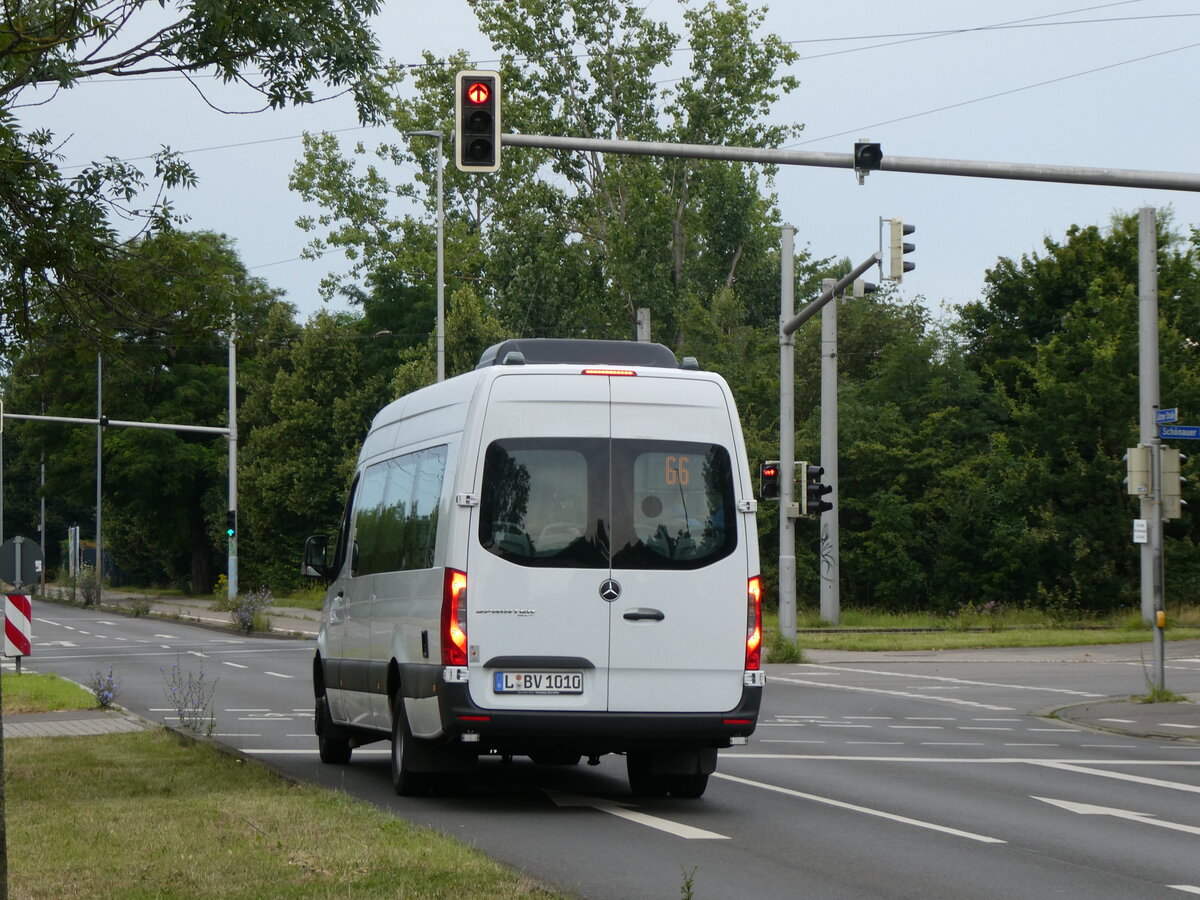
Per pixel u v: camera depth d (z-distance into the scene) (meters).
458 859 15.12
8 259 22.84
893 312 115.25
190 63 21.30
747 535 21.19
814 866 16.66
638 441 21.05
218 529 130.88
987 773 26.17
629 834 18.77
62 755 26.77
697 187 114.44
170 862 15.14
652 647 20.67
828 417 77.06
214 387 137.75
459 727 20.28
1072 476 87.44
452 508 20.72
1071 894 15.21
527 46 108.50
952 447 99.31
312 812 18.44
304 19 21.84
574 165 110.94
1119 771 26.70
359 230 127.38
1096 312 92.94
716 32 109.19
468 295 99.50
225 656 65.19
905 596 95.56
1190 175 31.97
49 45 19.94
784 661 58.56
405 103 127.38
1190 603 85.81
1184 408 85.69
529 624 20.50
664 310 109.38
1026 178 31.97
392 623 23.08
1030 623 82.38
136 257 23.97
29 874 14.64
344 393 126.56
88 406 134.88
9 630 47.59
